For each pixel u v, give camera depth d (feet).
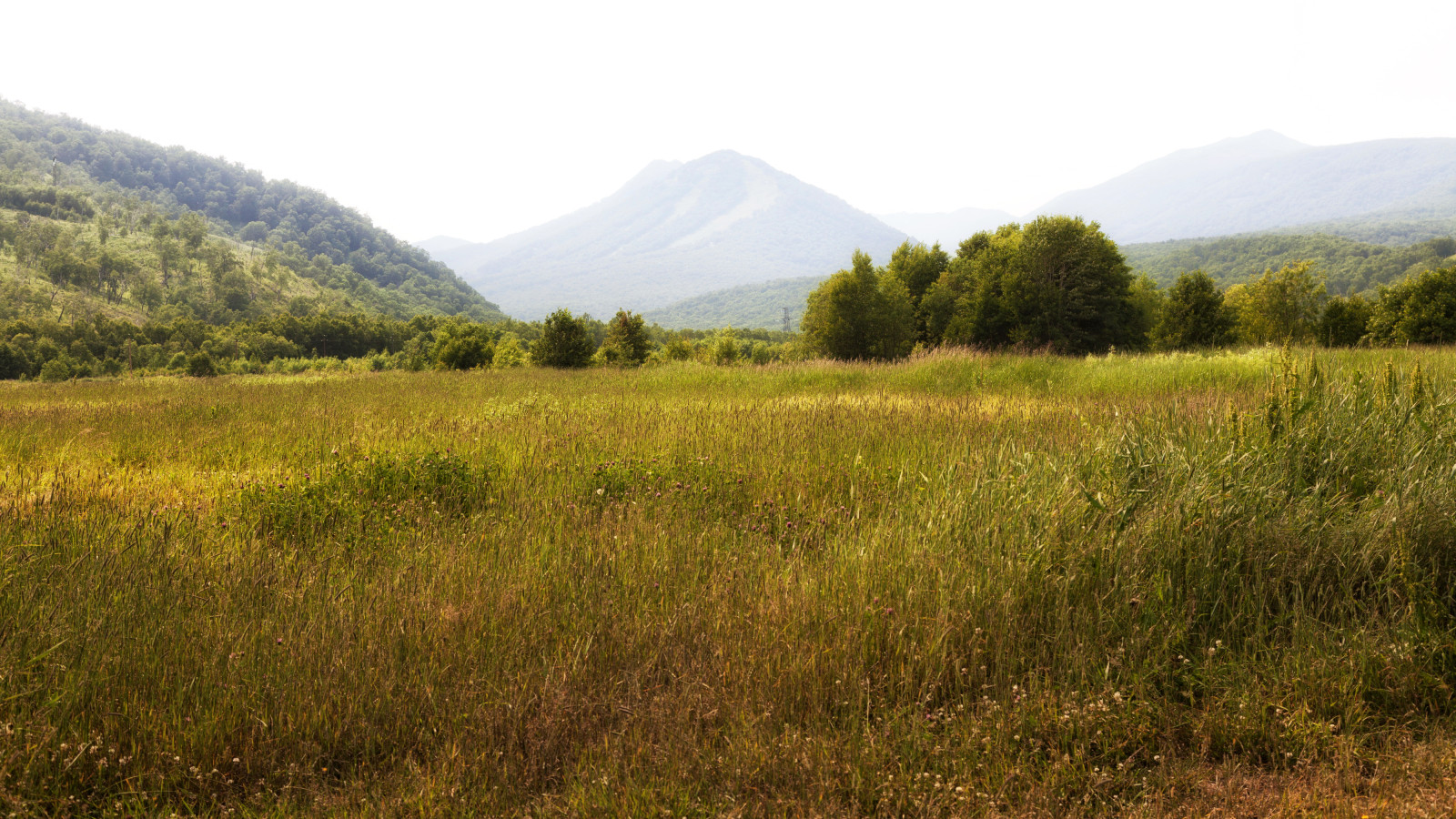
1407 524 10.73
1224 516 11.19
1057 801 6.87
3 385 95.91
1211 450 13.56
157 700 7.95
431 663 8.66
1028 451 14.79
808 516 15.28
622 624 9.55
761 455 19.99
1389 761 7.24
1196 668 8.74
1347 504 11.80
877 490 16.55
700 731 7.80
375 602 10.02
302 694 8.04
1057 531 11.45
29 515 13.08
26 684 7.86
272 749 7.50
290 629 9.16
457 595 10.50
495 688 8.13
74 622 9.07
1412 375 14.61
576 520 14.17
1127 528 11.28
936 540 11.75
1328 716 8.11
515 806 6.86
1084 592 10.19
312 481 17.07
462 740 7.50
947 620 9.37
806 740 7.48
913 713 8.14
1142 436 14.75
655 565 11.50
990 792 6.99
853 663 8.81
